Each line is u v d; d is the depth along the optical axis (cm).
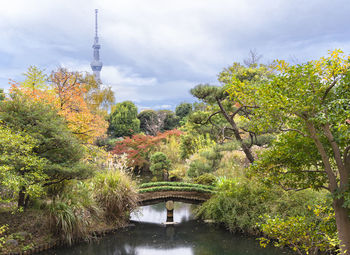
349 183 397
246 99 457
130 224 905
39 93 991
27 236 661
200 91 884
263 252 677
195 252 687
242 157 1124
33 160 623
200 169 1193
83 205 765
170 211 988
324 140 447
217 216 879
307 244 503
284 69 393
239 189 829
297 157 459
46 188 803
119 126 2614
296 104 374
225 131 1065
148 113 2958
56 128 714
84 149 794
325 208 458
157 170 1670
